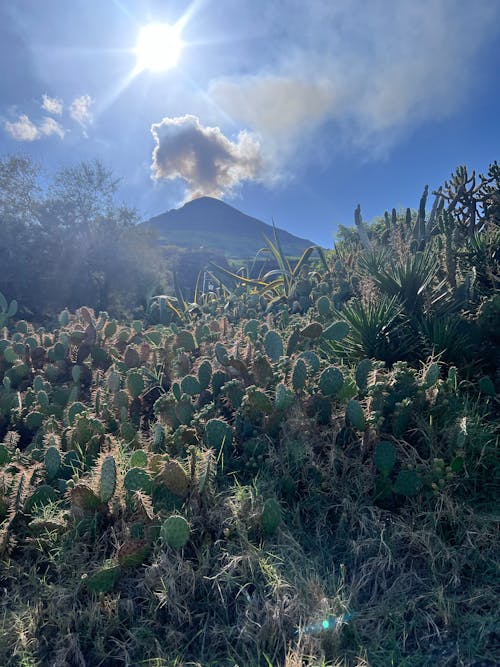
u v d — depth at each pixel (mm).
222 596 2424
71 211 17781
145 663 2219
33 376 6125
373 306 4605
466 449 3094
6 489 3211
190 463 3018
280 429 3414
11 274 16359
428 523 2760
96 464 3607
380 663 2102
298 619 2268
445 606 2295
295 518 2922
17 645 2307
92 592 2494
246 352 4324
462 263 5512
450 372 3488
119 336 6570
